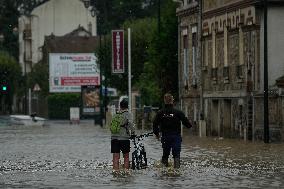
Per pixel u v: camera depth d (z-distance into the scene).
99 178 55.56
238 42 117.81
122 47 143.50
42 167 66.06
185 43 141.25
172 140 62.81
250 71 113.12
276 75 110.62
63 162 71.38
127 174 58.25
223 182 51.72
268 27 110.44
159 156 77.12
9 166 67.50
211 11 127.81
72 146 97.56
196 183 51.25
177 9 143.12
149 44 171.12
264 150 84.06
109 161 71.88
